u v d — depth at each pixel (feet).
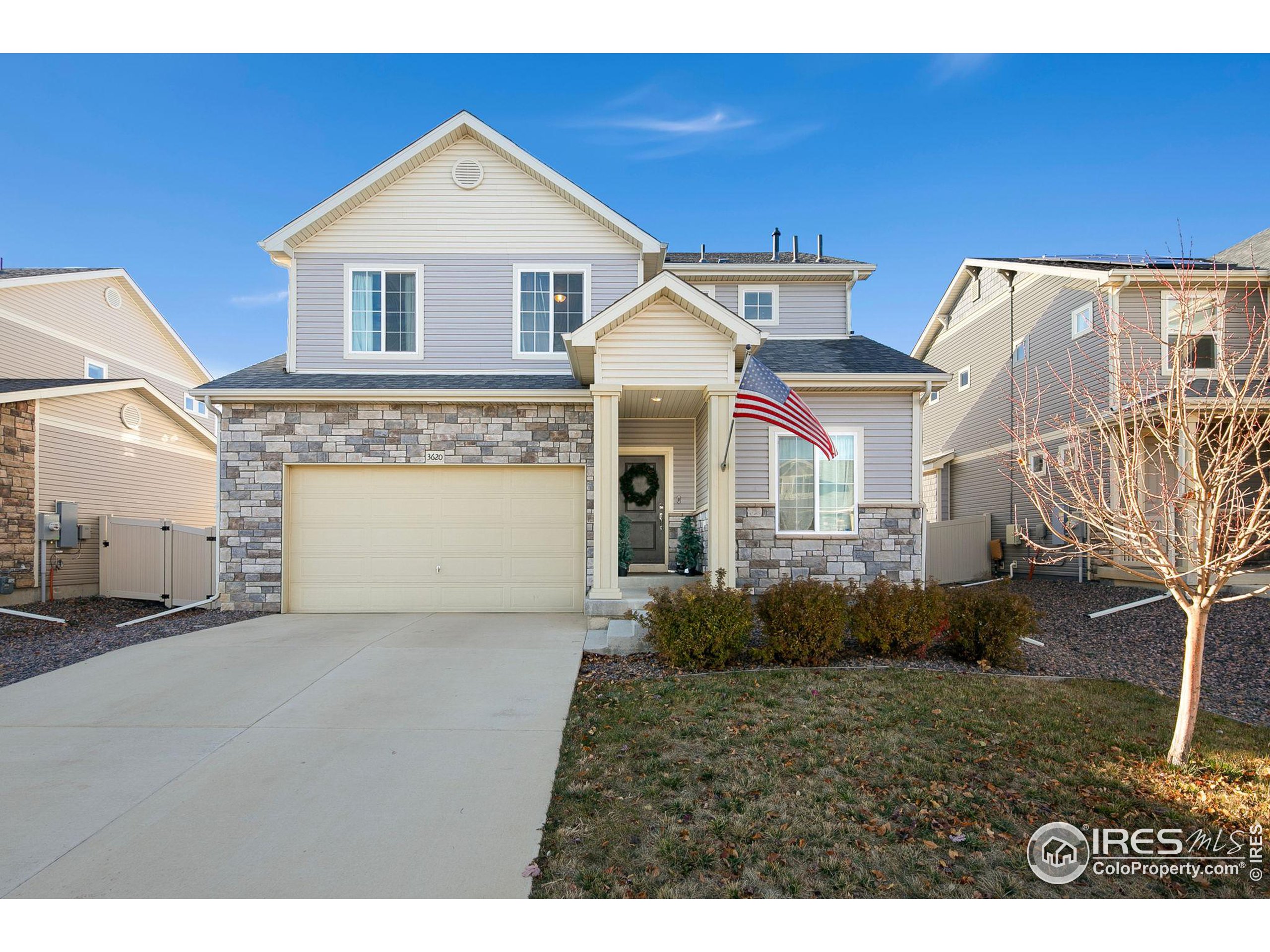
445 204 40.22
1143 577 16.66
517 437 36.37
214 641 28.55
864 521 37.96
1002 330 60.18
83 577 45.70
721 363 32.14
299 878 11.42
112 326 64.03
